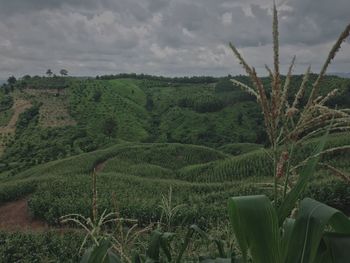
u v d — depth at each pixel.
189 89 177.62
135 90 175.62
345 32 2.20
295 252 2.42
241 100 134.75
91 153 83.00
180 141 119.25
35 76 182.88
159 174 71.69
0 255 24.44
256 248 2.38
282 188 2.93
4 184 53.25
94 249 2.78
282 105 2.35
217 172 66.25
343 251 2.42
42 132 128.38
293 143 2.44
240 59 2.35
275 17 2.27
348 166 35.62
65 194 48.44
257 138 108.00
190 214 28.55
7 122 139.50
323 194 30.42
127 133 131.12
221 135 115.31
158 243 3.48
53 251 23.94
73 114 145.25
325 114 2.29
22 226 41.75
